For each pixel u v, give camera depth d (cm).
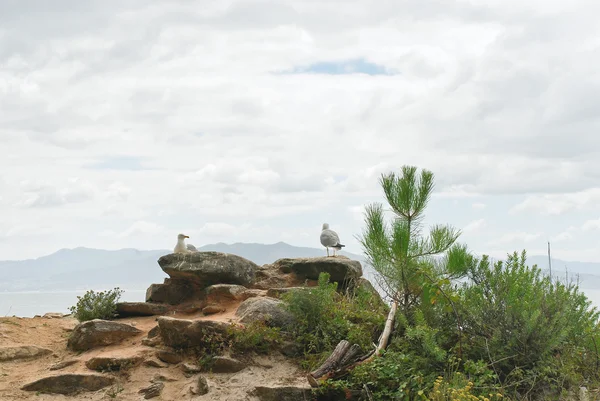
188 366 1205
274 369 1208
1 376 1205
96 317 1526
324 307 1318
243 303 1385
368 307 1380
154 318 1524
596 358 1058
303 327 1290
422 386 1038
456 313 1120
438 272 1231
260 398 1102
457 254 1213
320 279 1361
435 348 1073
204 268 1543
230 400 1095
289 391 1102
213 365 1201
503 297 1148
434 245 1253
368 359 1142
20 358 1293
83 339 1333
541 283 1178
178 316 1517
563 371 1019
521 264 1210
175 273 1576
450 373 1059
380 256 1255
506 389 1030
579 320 1153
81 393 1158
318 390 1096
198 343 1248
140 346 1299
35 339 1396
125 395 1141
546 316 1106
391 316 1239
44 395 1139
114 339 1352
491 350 1098
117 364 1218
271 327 1300
